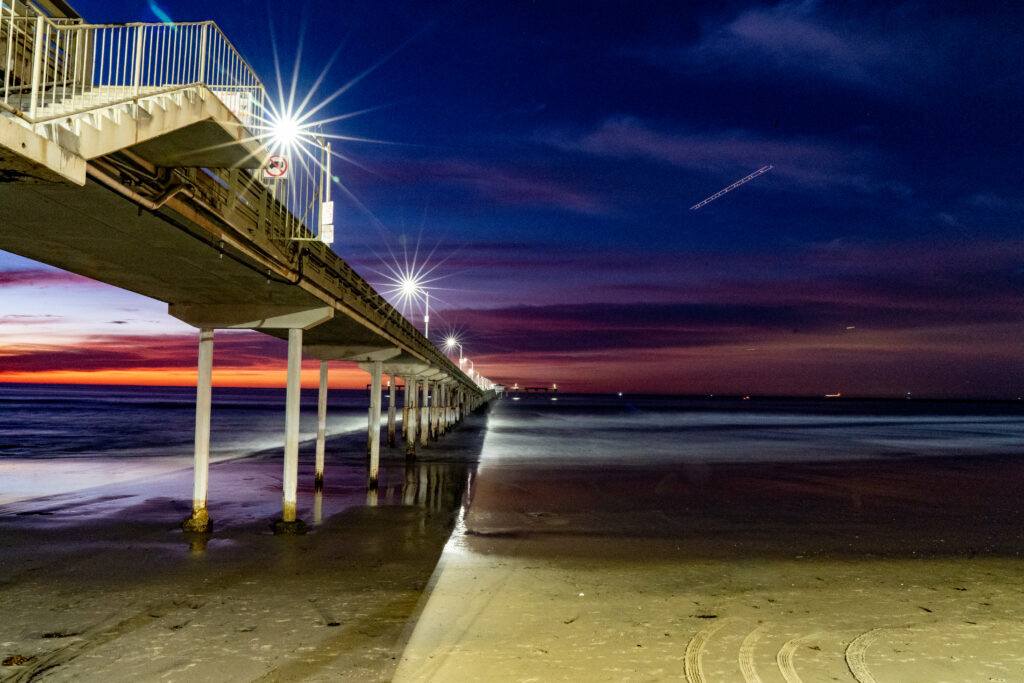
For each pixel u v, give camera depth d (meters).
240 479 27.84
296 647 9.64
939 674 8.84
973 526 20.47
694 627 10.78
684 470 34.69
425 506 22.11
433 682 8.50
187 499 22.59
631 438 59.84
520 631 10.48
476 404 119.06
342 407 160.12
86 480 27.41
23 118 6.47
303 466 33.16
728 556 15.91
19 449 41.75
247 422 77.69
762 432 73.88
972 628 10.83
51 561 14.41
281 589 12.56
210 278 14.77
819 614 11.53
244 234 12.18
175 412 98.62
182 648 9.54
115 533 17.17
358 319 21.14
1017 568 15.12
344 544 16.36
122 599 11.83
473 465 35.03
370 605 11.70
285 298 16.84
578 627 10.72
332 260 17.39
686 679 8.63
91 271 14.27
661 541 17.47
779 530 19.22
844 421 111.00
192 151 9.48
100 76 8.62
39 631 10.17
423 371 39.38
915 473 35.22
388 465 34.34
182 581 12.99
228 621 10.73
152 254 12.77
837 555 16.20
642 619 11.16
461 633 10.36
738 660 9.31
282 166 11.58
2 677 8.44
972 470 37.09
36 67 6.70
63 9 12.32
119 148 7.57
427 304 46.47
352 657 9.30
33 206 9.98
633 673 8.82
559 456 41.00
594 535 18.06
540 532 18.34
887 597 12.65
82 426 65.56
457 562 14.86
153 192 9.59
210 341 17.80
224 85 10.20
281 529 17.36
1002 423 111.06
